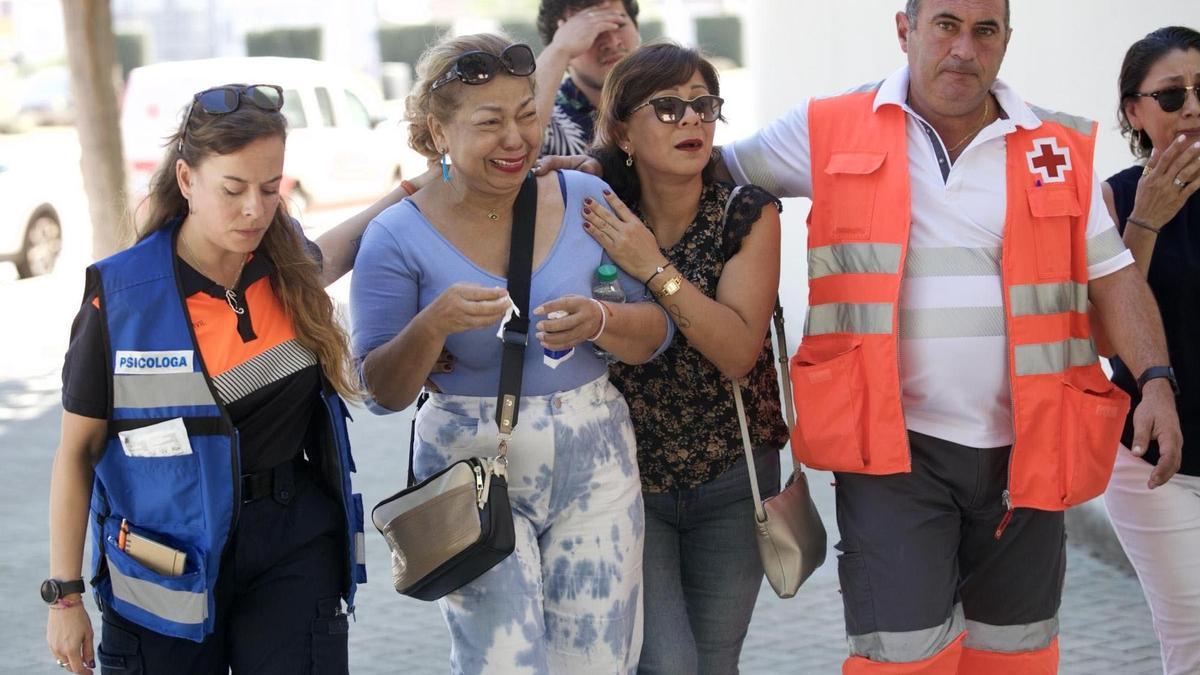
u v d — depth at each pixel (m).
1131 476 4.73
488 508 3.68
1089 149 4.31
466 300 3.67
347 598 3.87
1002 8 4.13
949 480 4.29
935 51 4.14
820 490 8.91
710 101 4.14
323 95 20.50
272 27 47.47
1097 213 4.31
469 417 3.96
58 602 3.65
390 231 3.97
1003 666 4.55
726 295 4.22
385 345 3.88
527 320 3.88
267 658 3.74
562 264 3.99
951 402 4.27
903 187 4.25
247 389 3.67
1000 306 4.24
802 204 11.60
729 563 4.40
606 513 4.00
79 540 3.66
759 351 4.25
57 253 19.44
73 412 3.58
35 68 49.91
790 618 6.76
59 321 16.25
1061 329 4.26
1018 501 4.26
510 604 3.85
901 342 4.30
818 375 4.30
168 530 3.64
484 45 3.81
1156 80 4.54
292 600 3.76
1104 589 6.95
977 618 4.56
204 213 3.56
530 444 3.91
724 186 4.33
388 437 10.95
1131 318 4.30
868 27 10.36
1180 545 4.68
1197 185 4.41
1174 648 4.78
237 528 3.68
